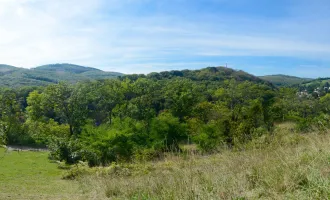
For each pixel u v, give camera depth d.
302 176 3.84
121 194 6.37
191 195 4.26
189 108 48.97
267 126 23.20
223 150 7.07
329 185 3.19
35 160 24.12
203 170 5.68
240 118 27.08
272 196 3.51
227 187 4.18
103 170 13.25
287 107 49.81
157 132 27.89
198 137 25.12
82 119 47.66
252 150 6.27
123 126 28.70
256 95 67.69
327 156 4.23
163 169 7.19
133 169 11.63
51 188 10.66
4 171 17.11
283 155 5.06
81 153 24.38
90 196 7.21
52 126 46.56
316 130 6.71
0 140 38.28
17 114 43.22
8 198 8.34
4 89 45.38
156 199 4.71
